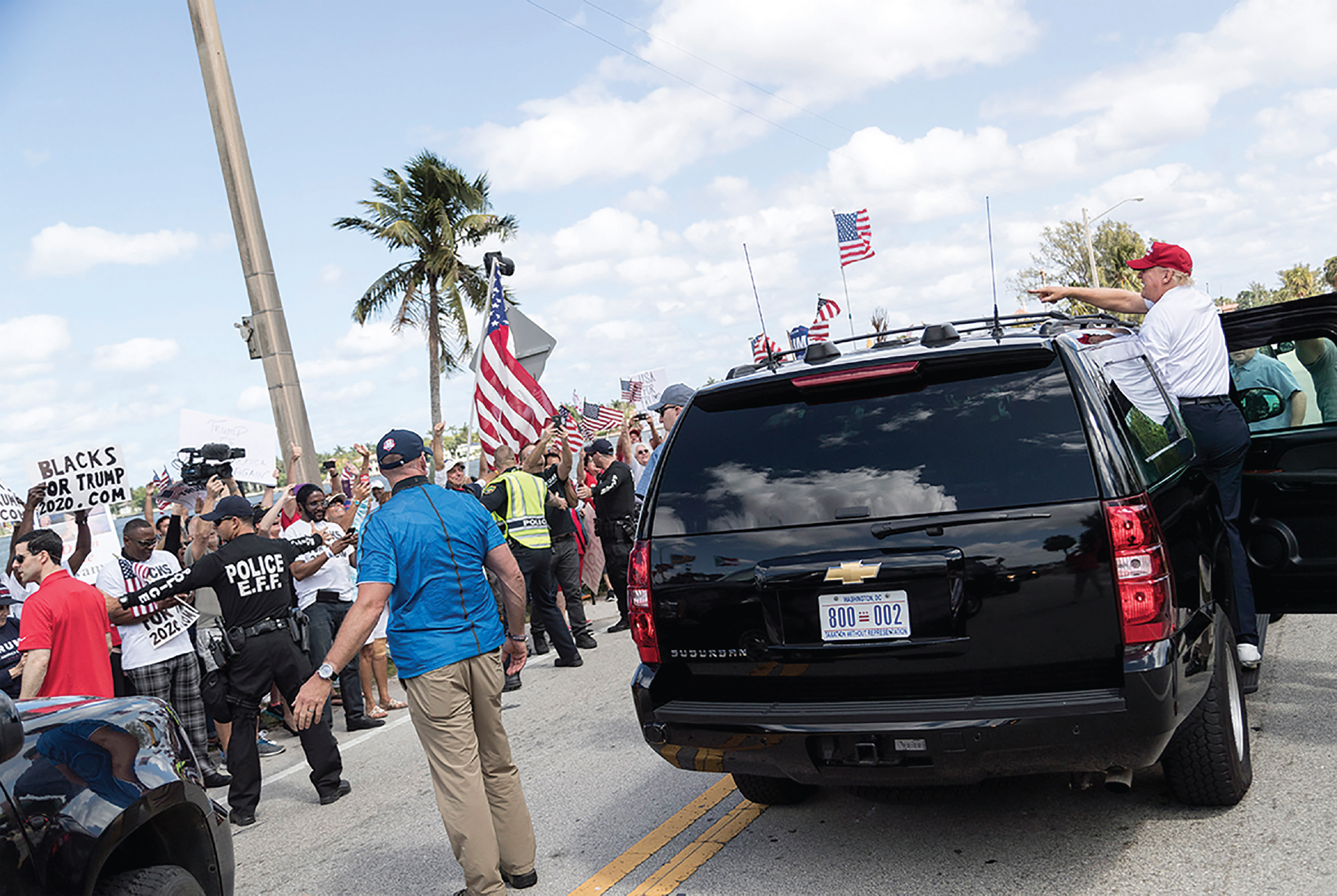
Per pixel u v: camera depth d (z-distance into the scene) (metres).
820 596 3.67
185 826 3.49
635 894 4.07
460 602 4.14
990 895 3.67
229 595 5.89
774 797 4.71
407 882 4.64
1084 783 3.83
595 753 6.16
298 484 9.48
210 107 11.08
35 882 2.72
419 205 40.72
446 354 42.00
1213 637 3.86
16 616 7.71
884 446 3.72
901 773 3.51
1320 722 5.01
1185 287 5.31
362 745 7.62
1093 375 3.68
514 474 8.99
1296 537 5.27
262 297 11.10
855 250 20.81
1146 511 3.38
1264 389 5.85
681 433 4.14
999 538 3.44
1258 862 3.64
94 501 7.47
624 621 10.52
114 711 3.38
